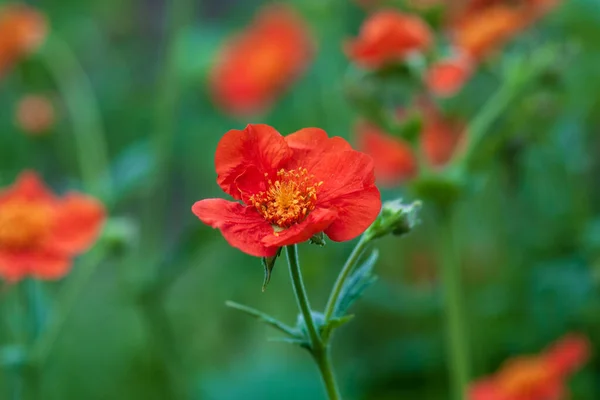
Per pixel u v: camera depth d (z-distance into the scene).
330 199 0.35
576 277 0.55
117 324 0.70
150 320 0.57
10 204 0.49
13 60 0.69
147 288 0.56
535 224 0.63
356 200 0.35
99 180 0.61
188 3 0.64
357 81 0.49
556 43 0.54
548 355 0.52
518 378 0.50
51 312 0.47
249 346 0.71
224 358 0.69
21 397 0.47
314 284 0.67
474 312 0.60
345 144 0.36
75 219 0.48
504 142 0.50
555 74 0.49
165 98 0.63
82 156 0.68
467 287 0.66
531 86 0.49
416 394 0.58
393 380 0.58
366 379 0.59
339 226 0.35
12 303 0.55
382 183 0.62
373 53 0.48
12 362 0.46
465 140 0.52
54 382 0.61
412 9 0.58
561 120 0.57
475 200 0.67
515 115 0.50
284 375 0.62
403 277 0.69
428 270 0.69
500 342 0.59
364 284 0.36
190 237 0.54
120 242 0.50
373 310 0.65
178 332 0.70
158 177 0.64
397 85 0.48
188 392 0.59
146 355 0.62
